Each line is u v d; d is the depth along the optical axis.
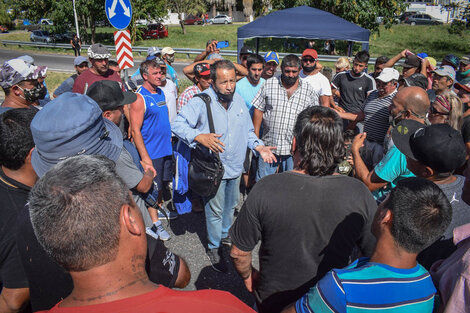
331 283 1.20
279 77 3.98
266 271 1.72
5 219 1.56
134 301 0.88
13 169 1.62
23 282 1.50
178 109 4.35
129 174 2.11
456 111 2.63
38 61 19.31
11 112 1.69
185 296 0.94
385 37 27.61
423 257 1.91
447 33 28.33
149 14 28.27
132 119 3.35
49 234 0.85
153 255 1.41
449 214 1.21
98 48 4.40
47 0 25.25
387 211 1.25
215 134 2.80
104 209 0.87
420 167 1.92
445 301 1.36
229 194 3.39
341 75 5.73
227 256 3.48
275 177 1.65
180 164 3.54
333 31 9.07
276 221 1.60
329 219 1.58
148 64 3.63
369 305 1.16
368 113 3.97
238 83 4.52
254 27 9.42
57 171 0.92
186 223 4.14
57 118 1.50
